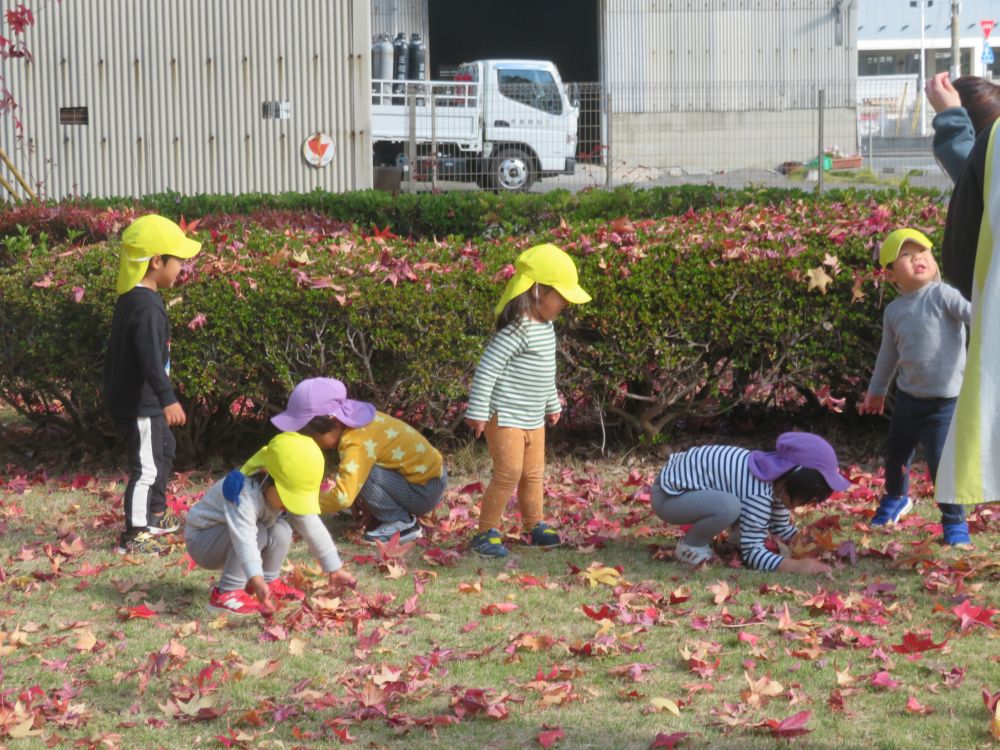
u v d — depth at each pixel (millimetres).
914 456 11734
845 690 6129
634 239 11406
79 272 11305
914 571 8180
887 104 41500
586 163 31984
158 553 8906
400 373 10859
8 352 11383
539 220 21969
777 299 11039
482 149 32625
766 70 44688
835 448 12008
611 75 44375
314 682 6406
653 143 37844
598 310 10953
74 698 6262
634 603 7617
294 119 28266
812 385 11406
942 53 66688
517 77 33062
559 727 5770
